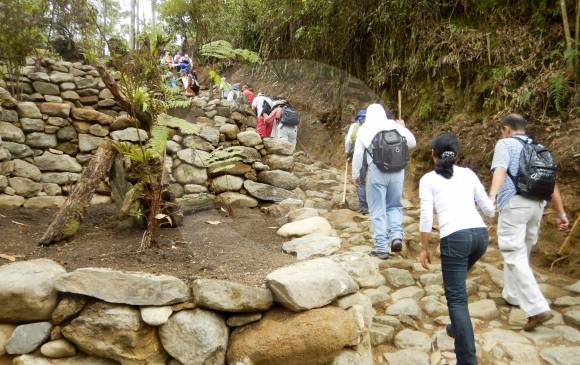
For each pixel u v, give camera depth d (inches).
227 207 122.8
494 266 154.8
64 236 128.5
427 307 128.6
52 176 187.3
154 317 89.4
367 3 241.0
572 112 183.6
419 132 236.7
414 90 245.8
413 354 108.3
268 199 124.2
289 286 93.1
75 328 91.7
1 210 168.6
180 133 115.6
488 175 193.3
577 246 153.9
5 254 118.0
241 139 115.3
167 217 130.3
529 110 196.4
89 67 221.3
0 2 175.8
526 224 122.6
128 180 138.8
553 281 146.3
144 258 113.2
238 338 94.7
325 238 131.3
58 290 94.4
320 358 93.6
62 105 191.9
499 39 213.5
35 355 93.4
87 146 196.1
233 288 93.5
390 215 156.3
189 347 90.0
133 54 127.9
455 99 228.4
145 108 120.1
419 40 236.1
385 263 152.6
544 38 203.3
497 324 122.2
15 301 92.3
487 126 206.7
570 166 166.9
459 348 96.1
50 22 187.3
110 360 93.0
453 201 104.4
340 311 98.0
